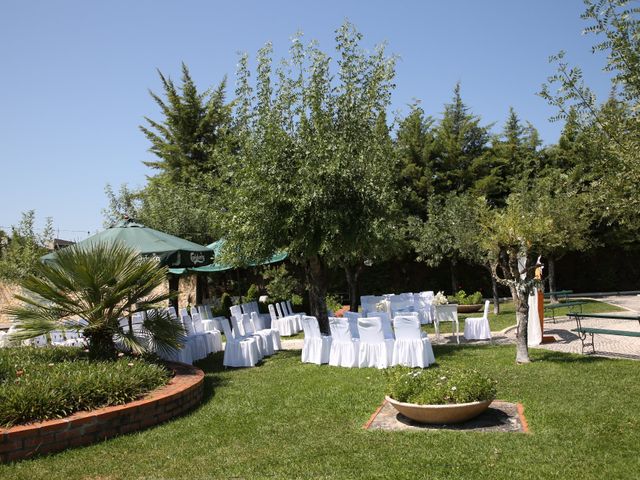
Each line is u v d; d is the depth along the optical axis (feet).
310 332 36.81
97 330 28.02
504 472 16.06
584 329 35.19
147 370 25.48
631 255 87.40
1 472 17.35
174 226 69.82
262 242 39.47
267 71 42.34
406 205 89.81
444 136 95.61
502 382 27.78
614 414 21.12
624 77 21.52
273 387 29.37
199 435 21.11
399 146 48.29
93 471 17.49
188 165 96.89
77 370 24.20
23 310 27.84
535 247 51.11
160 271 30.14
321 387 28.73
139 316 38.73
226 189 42.88
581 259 88.84
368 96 42.34
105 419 20.77
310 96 40.75
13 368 24.93
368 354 34.17
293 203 37.86
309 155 38.55
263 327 56.03
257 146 41.22
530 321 41.27
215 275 84.53
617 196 22.98
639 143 22.15
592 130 23.38
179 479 16.76
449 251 71.41
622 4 21.48
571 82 23.34
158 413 22.84
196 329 43.88
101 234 37.63
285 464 17.75
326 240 37.73
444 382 22.25
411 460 17.44
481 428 20.67
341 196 39.17
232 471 17.31
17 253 59.06
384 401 25.31
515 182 81.46
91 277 27.20
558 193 65.05
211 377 33.17
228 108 99.19
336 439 20.11
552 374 29.07
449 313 45.37
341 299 79.71
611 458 16.74
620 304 66.59
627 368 29.58
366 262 57.21
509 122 98.37
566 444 18.16
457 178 94.32
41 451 18.98
